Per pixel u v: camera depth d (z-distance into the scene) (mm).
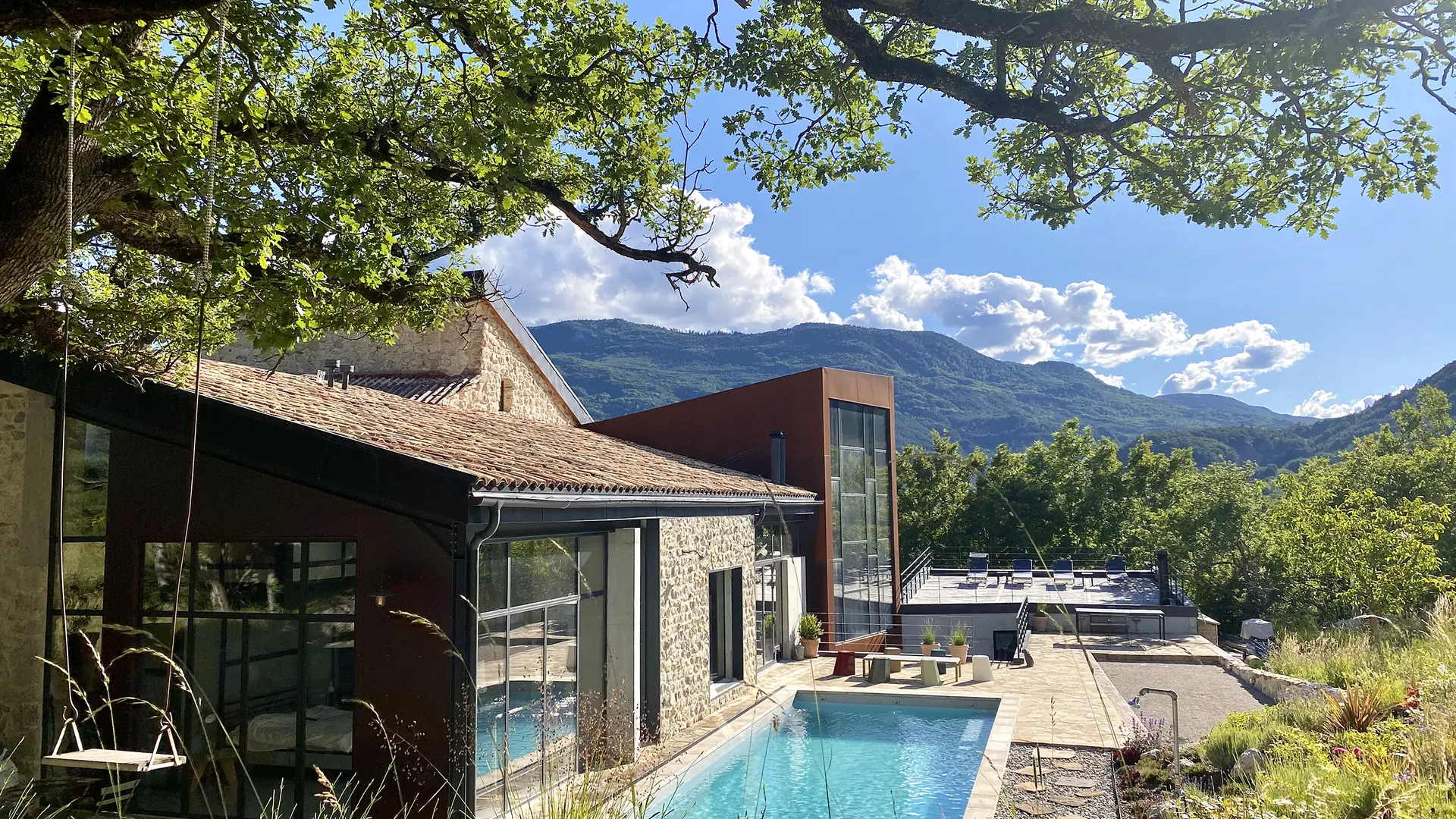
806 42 7227
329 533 7992
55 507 8648
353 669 7863
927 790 9430
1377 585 21422
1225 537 36469
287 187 7645
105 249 8484
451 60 8227
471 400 17594
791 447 20328
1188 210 7121
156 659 8328
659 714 11414
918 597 25469
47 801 7180
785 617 18422
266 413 7805
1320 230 6711
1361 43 5656
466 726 7594
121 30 6039
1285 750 7180
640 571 11344
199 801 8047
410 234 9539
